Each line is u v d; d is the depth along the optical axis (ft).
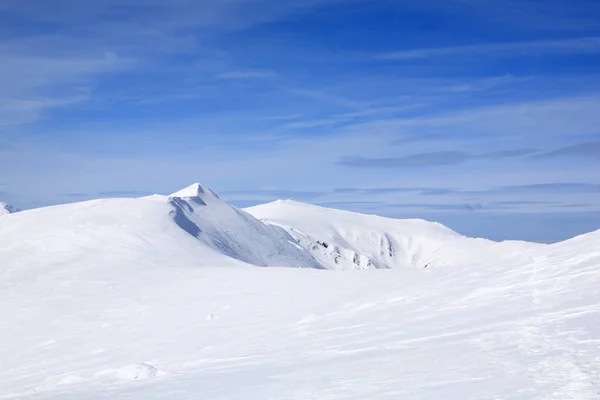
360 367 29.68
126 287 103.81
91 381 40.93
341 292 75.00
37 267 132.87
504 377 22.34
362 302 64.08
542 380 21.07
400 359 30.14
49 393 36.83
